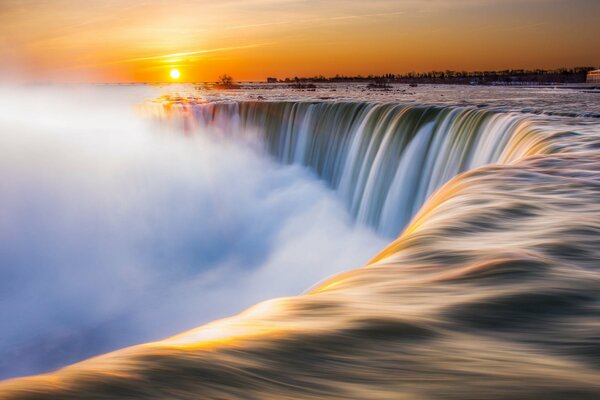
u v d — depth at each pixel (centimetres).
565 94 5762
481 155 1805
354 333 258
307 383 206
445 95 5809
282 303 306
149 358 209
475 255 414
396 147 2350
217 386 196
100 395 179
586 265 397
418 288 342
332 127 3027
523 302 316
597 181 750
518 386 209
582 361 241
